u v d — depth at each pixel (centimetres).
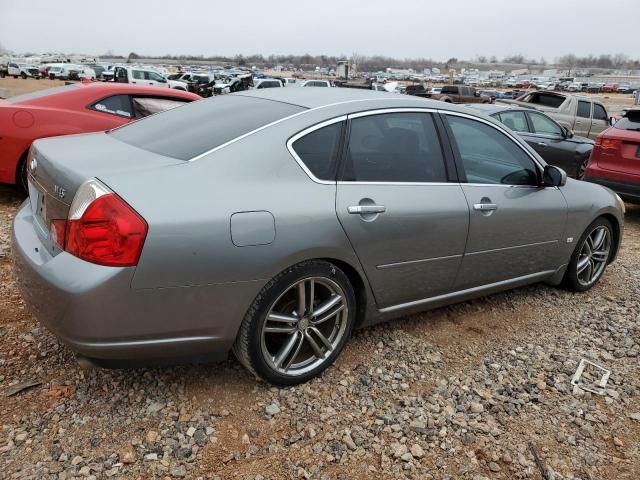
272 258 257
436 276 337
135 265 228
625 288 481
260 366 273
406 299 331
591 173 734
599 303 441
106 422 254
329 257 280
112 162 260
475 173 354
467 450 258
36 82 4972
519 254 386
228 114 308
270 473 233
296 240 264
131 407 265
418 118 333
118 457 234
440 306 359
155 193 237
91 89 597
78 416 256
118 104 608
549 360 345
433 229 321
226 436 252
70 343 235
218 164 259
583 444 270
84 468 227
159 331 241
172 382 286
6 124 547
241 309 257
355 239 288
